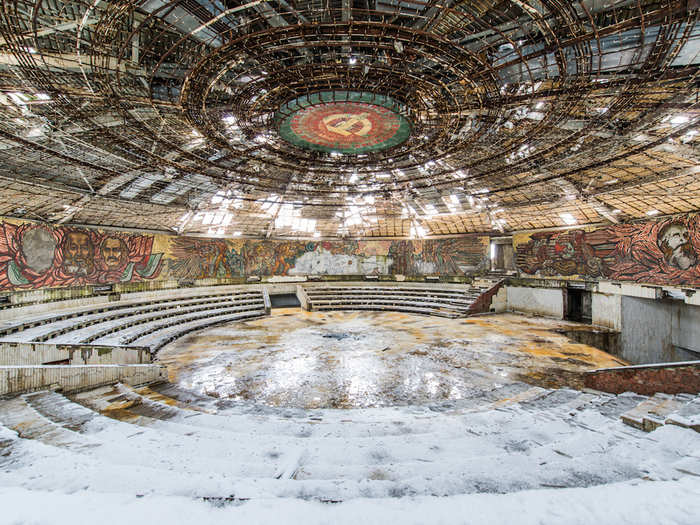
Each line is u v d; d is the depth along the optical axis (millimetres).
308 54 11547
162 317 23328
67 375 10656
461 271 33125
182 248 28250
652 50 9109
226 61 10586
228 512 2572
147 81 11352
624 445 4684
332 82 12250
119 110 11719
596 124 13219
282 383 12914
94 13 8641
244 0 9102
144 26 9312
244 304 29859
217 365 15102
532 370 14367
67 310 20016
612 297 22781
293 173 22688
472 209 28141
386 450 5766
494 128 14633
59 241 19859
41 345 11984
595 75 10414
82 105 11562
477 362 15469
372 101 12641
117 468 3711
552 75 11133
